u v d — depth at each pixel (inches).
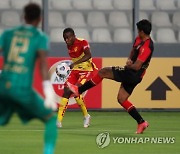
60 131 1398.9
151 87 1806.1
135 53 1275.8
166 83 1813.5
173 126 1523.1
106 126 1503.4
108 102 1795.0
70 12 1975.9
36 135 1325.0
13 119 1617.9
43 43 827.4
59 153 1101.1
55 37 1926.7
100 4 1999.3
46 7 1871.3
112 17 1990.7
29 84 823.1
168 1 2015.3
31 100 824.3
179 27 2003.0
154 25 1993.1
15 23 1961.1
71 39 1433.3
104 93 1792.6
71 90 1342.3
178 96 1819.6
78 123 1557.6
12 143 1210.0
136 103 1801.2
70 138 1286.9
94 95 1790.1
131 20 1990.7
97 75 1322.6
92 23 1978.3
